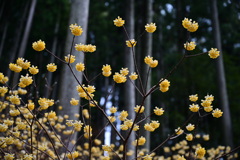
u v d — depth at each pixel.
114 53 12.59
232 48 10.82
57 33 9.97
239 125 8.06
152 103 11.19
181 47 10.88
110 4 11.00
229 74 8.72
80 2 3.87
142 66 5.41
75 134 2.93
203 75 9.03
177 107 9.85
